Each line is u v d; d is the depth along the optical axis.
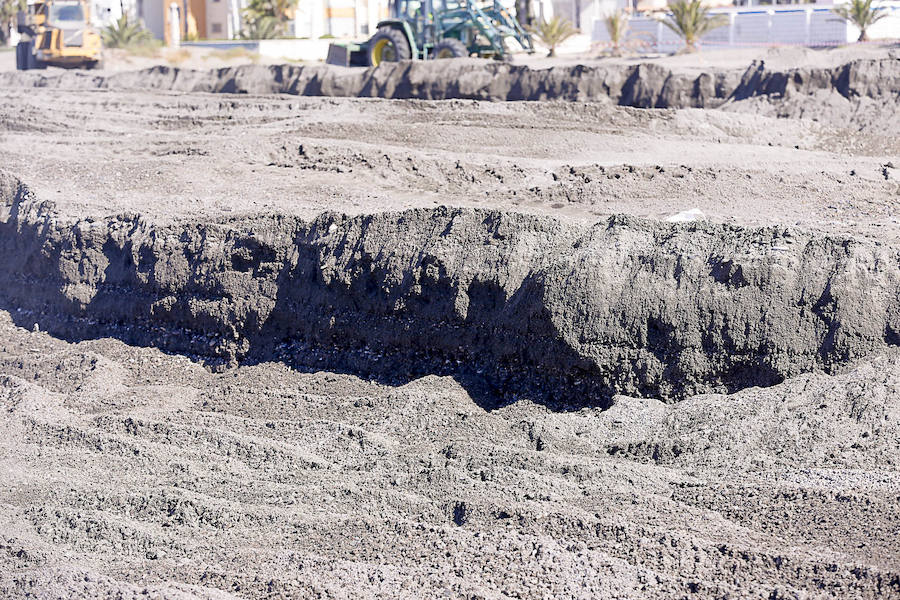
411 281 12.08
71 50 38.47
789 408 9.52
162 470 10.20
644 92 24.91
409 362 12.08
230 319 13.34
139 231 14.44
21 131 23.47
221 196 15.70
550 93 25.80
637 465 9.19
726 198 14.74
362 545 8.34
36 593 8.00
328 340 12.69
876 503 7.96
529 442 10.02
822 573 7.28
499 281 11.58
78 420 11.68
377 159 17.20
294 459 10.20
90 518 9.15
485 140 19.41
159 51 44.16
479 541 8.18
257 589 7.83
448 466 9.51
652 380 10.55
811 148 20.00
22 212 16.00
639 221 11.39
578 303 10.88
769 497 8.30
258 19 48.34
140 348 13.90
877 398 9.22
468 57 30.77
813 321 10.23
